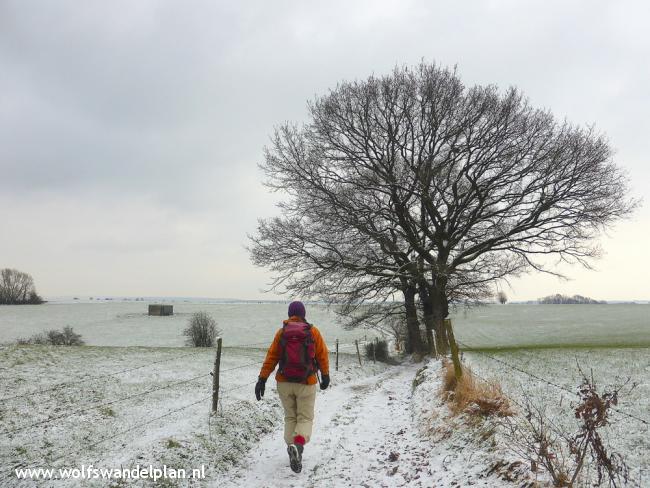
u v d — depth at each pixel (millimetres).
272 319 71312
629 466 4164
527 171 21562
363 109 22688
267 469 5660
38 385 9875
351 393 12141
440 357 14859
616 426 5555
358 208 22656
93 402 8891
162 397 9391
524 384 8828
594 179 20812
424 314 26906
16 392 9203
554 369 11281
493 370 11219
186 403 8859
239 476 5520
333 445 6520
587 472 3863
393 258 25219
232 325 60156
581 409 3600
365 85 22562
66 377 10891
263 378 5652
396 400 10305
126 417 7855
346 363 20281
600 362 12734
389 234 25312
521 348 23016
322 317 72812
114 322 66000
